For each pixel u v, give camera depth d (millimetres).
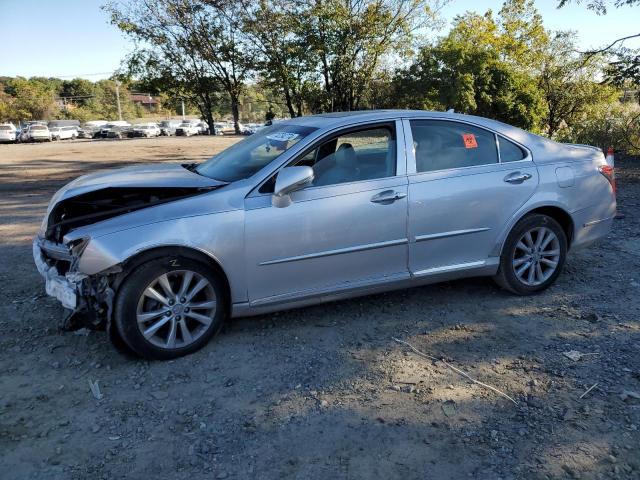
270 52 32188
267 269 3758
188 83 42375
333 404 3102
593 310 4285
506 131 4531
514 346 3740
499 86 29875
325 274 3924
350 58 29656
